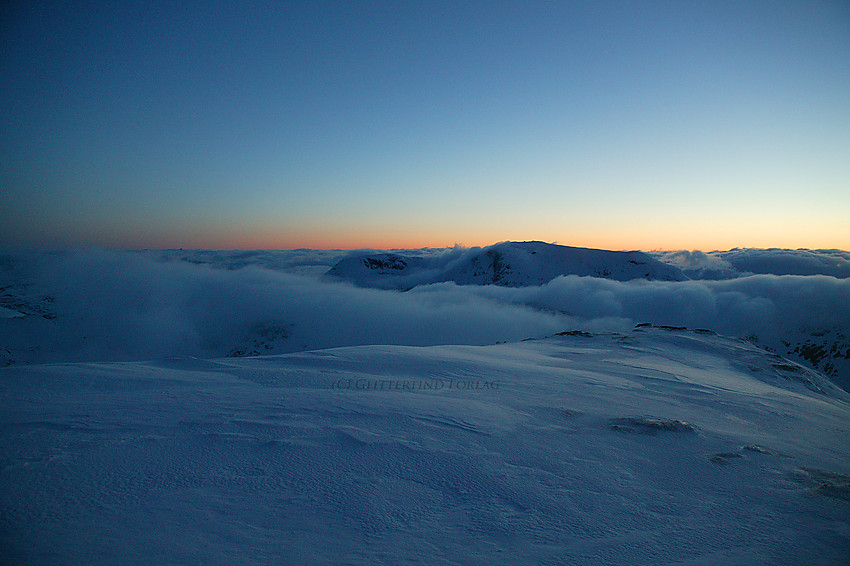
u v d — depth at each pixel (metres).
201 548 3.81
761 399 13.79
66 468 5.39
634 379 15.05
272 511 4.58
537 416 9.01
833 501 5.45
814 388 19.81
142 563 3.54
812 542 4.39
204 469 5.57
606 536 4.38
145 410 8.09
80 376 10.91
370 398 9.74
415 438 7.10
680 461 6.78
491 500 5.09
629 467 6.39
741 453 7.30
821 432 10.34
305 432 7.10
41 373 10.96
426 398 10.13
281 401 9.12
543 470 6.09
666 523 4.72
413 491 5.23
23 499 4.58
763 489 5.79
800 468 6.70
